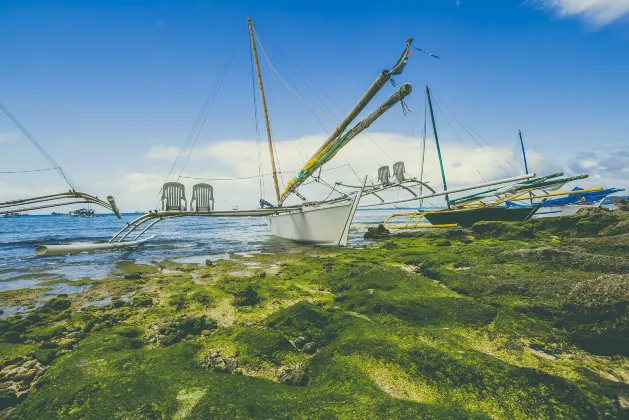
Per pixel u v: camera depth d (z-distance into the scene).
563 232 16.38
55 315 6.59
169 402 2.79
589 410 2.73
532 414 2.71
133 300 7.39
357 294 6.55
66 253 16.08
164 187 15.36
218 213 16.22
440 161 27.64
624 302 4.28
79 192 14.53
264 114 26.05
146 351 4.01
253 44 25.66
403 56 8.20
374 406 2.72
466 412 2.73
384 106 10.28
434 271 7.93
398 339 4.11
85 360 3.69
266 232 38.03
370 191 18.59
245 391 3.03
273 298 7.11
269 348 4.12
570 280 5.98
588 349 4.20
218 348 4.27
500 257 8.70
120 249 18.91
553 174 20.97
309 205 18.58
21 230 46.91
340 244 16.61
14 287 9.44
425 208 33.38
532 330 4.72
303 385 3.40
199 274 10.64
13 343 4.94
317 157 15.98
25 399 3.16
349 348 3.89
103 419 2.61
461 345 3.98
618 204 27.44
